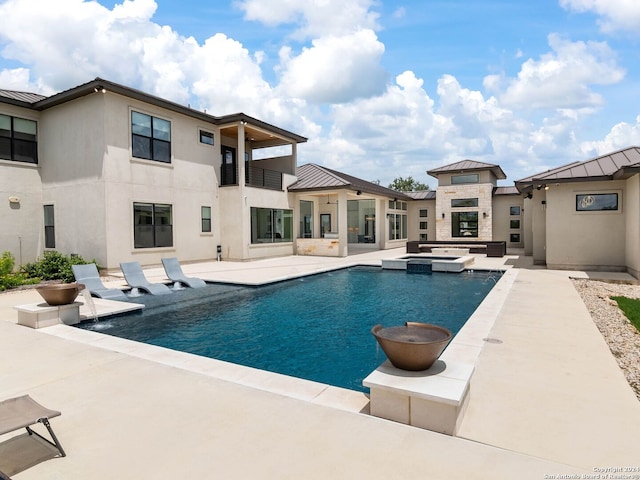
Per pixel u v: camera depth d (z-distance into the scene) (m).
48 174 15.19
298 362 5.67
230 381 4.16
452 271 14.99
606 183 13.20
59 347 5.42
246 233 17.75
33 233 15.12
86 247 14.02
